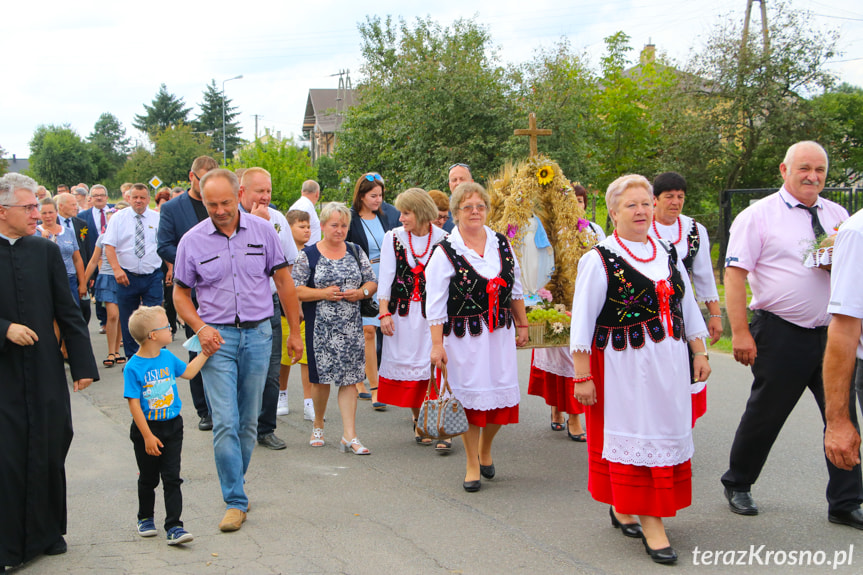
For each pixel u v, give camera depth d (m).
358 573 3.87
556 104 20.64
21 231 4.12
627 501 4.00
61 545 4.14
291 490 5.21
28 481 3.96
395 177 24.77
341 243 6.28
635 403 3.99
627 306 4.03
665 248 4.21
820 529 4.38
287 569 3.91
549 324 5.70
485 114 21.11
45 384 4.07
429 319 5.18
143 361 4.20
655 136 23.59
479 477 5.25
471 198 5.19
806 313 4.35
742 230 4.52
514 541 4.29
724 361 9.37
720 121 20.81
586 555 4.09
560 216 6.34
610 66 24.28
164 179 61.53
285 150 34.62
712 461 5.71
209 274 4.50
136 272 9.25
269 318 4.73
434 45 22.33
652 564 3.96
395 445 6.36
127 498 5.07
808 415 6.75
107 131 103.38
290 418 7.24
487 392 5.20
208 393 4.57
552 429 6.78
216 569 3.91
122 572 3.87
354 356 6.14
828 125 20.75
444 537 4.35
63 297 4.29
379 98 25.86
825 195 10.49
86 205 15.16
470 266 5.19
